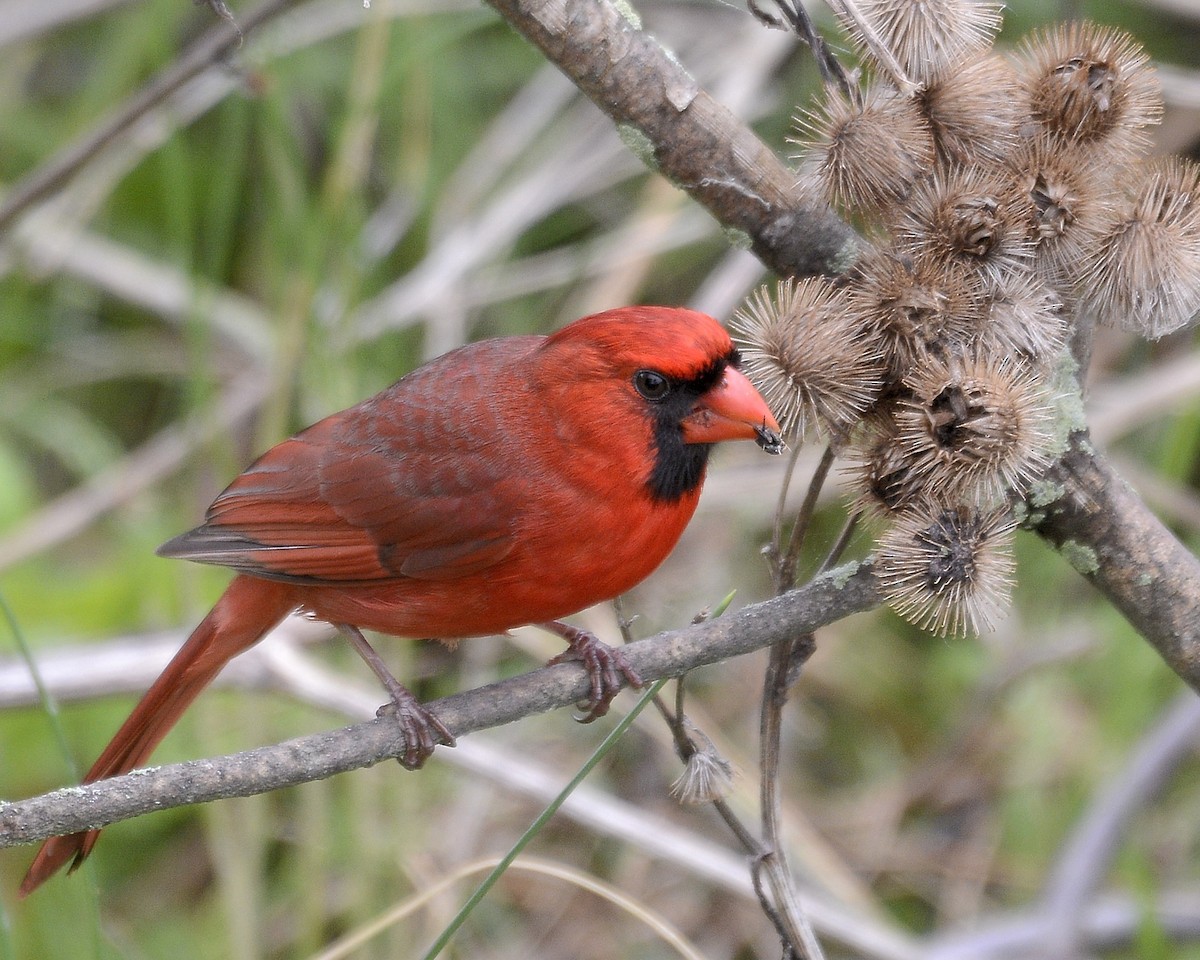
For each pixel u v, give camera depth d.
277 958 10.15
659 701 6.46
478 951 10.55
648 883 10.87
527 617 7.54
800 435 6.09
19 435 13.30
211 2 6.46
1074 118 6.20
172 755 10.44
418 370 7.95
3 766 10.40
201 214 12.84
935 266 6.07
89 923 7.39
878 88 6.29
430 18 11.58
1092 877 9.75
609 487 7.08
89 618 11.17
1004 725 11.41
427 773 10.73
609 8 6.38
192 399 10.77
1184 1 11.46
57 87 13.64
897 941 9.55
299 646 10.71
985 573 5.86
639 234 11.94
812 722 11.73
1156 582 6.30
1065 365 6.25
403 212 11.99
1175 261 6.07
